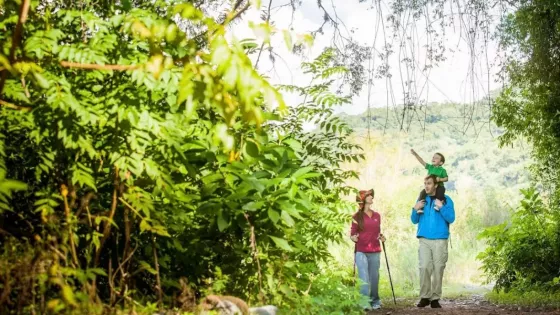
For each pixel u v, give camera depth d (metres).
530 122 14.33
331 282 7.89
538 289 13.36
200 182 6.01
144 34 2.95
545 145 14.41
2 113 4.47
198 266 5.76
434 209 12.67
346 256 15.17
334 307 7.53
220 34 2.74
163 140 5.14
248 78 2.67
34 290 4.09
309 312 6.50
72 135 4.51
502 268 14.38
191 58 2.88
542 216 14.32
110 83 5.03
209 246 5.85
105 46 4.76
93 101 4.76
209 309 4.93
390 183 21.30
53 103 4.22
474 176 40.09
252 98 2.68
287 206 5.82
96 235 4.69
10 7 4.39
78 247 5.17
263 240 5.82
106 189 5.32
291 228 6.22
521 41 13.36
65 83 4.33
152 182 5.25
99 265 5.37
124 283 4.78
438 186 12.88
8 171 4.93
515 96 14.37
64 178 4.85
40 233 4.86
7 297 3.89
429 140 41.56
